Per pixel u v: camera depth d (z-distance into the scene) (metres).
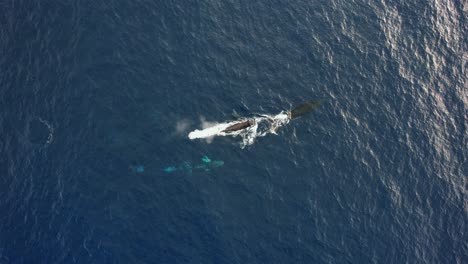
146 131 60.03
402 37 74.25
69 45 63.34
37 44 62.78
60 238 53.47
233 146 61.28
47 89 60.44
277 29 71.25
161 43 66.25
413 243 59.38
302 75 68.06
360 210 60.22
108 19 66.19
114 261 53.12
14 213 54.00
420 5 77.62
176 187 57.81
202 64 65.94
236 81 65.62
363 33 73.50
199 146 60.44
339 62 70.25
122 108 60.81
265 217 57.88
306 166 61.84
